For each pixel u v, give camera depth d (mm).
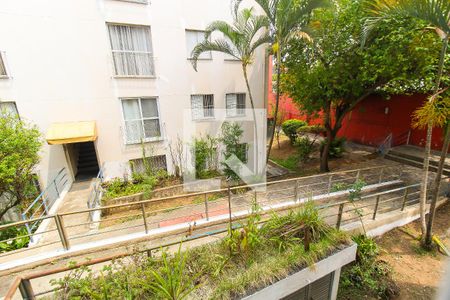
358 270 3887
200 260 2607
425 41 5109
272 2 5781
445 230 5008
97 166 9102
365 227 4547
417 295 3553
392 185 6848
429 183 6770
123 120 7590
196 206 5918
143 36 7336
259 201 5879
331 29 6629
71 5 6375
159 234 4203
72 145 8438
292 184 7438
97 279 2293
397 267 4098
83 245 3852
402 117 9984
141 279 2232
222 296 2178
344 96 7891
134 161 7992
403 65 5582
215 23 6441
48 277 3225
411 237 4891
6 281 3250
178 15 7594
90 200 5836
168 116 8141
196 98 8500
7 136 5312
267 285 2332
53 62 6500
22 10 5965
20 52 6141
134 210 6238
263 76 9289
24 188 6020
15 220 6617
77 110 7000
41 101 6574
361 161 9461
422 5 3342
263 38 6633
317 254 2727
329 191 6023
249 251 2686
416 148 9352
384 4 3693
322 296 3092
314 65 7535
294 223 3068
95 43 6793
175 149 8289
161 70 7723
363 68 6117
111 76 7133
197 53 6930
